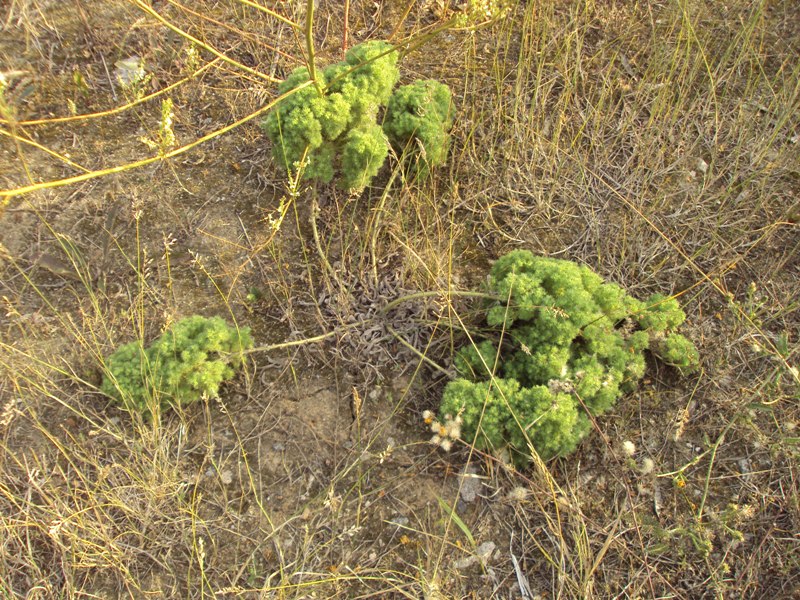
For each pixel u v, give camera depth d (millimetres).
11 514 2451
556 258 3248
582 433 2512
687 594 2424
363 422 2760
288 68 3643
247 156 3420
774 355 2730
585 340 2660
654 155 3555
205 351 2617
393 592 2404
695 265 3037
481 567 2475
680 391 2861
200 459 2654
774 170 3488
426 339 2953
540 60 3746
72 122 3416
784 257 3244
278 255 3150
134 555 2430
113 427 2660
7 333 2846
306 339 2797
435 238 3232
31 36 3602
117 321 2904
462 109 3611
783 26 4035
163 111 2021
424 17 3934
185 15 3740
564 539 2521
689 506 2609
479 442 2543
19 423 2650
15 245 3062
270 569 2447
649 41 3926
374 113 3002
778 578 2449
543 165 3496
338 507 2504
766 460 2691
